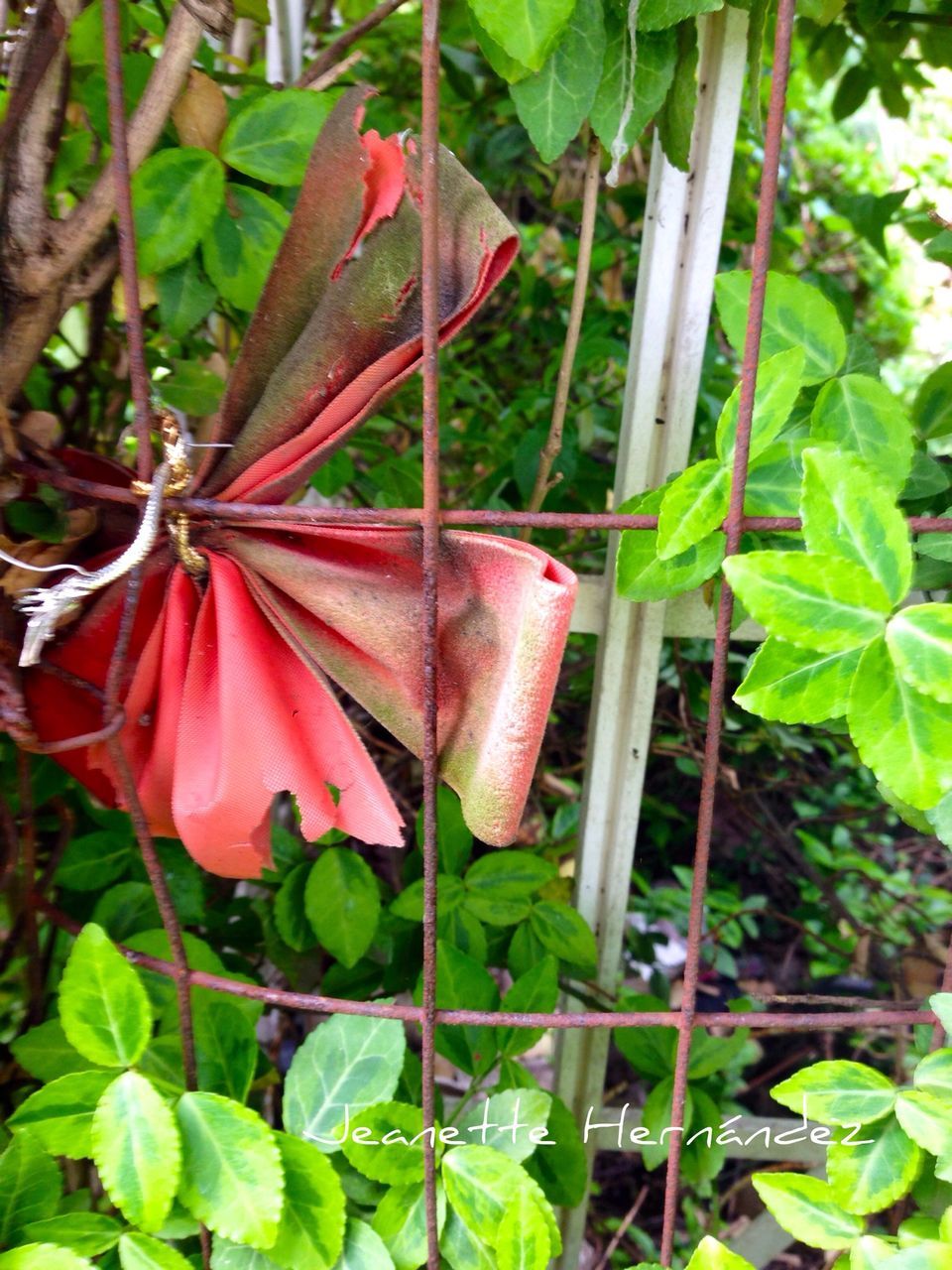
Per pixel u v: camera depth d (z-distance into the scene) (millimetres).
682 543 350
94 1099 375
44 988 479
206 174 395
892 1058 876
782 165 1081
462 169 332
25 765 426
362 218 331
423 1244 395
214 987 385
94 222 362
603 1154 862
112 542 381
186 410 501
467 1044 467
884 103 674
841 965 904
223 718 338
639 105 396
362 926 513
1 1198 379
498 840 351
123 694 373
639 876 915
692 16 392
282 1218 378
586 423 788
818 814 1020
